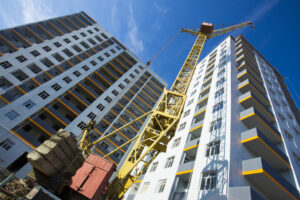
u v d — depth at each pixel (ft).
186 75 87.45
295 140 78.13
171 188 60.75
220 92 86.84
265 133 67.31
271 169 46.03
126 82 152.05
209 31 119.44
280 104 97.45
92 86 133.69
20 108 88.22
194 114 91.25
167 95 72.28
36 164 25.82
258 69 116.37
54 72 117.19
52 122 100.42
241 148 55.36
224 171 48.06
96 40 165.07
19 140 79.51
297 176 55.01
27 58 108.88
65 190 30.09
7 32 111.96
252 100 71.82
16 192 24.00
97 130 110.11
